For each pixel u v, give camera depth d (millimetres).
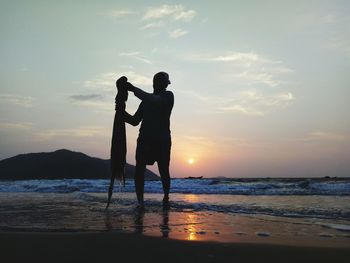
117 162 5516
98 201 7078
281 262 2365
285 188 14062
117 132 5512
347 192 11844
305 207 6227
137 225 3879
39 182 19750
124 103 5535
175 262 2322
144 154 5707
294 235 3389
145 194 11438
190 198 9141
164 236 3189
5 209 5590
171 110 5785
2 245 2770
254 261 2383
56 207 5914
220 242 2949
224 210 5547
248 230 3662
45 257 2410
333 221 4375
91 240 2969
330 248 2777
